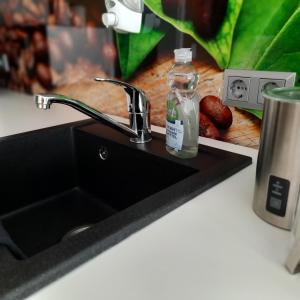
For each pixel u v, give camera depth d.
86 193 0.92
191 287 0.32
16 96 1.42
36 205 0.86
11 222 0.78
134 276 0.33
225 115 0.75
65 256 0.34
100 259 0.36
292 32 0.59
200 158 0.67
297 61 0.60
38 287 0.31
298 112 0.38
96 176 0.88
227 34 0.68
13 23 1.37
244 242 0.39
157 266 0.35
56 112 1.12
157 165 0.70
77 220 0.79
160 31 0.82
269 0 0.60
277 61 0.63
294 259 0.33
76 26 1.07
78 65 1.12
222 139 0.77
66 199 0.90
